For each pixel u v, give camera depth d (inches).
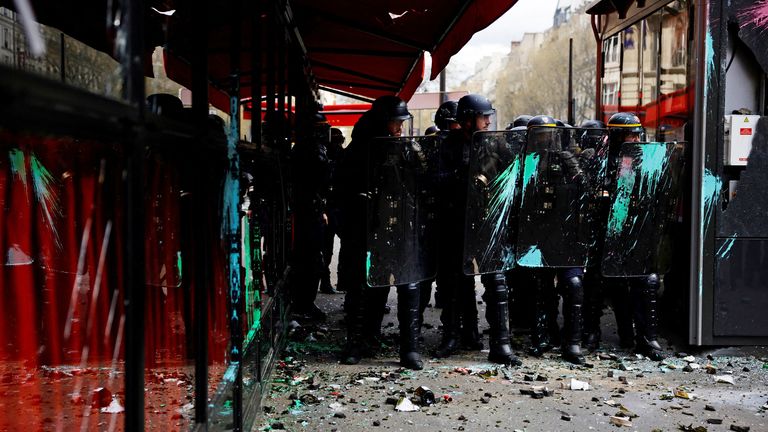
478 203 201.2
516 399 171.6
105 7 145.3
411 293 199.5
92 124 49.4
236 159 124.9
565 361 210.7
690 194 221.1
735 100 220.7
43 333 129.8
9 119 37.1
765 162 217.2
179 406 125.5
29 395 121.3
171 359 152.6
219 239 148.0
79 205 127.6
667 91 249.1
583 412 161.9
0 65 35.0
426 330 257.1
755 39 216.8
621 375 195.3
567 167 205.5
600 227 214.2
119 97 61.4
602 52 344.8
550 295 223.8
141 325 65.3
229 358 127.5
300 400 165.9
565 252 207.2
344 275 266.4
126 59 61.1
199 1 101.0
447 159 208.7
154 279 150.6
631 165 208.1
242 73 338.3
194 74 101.3
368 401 167.9
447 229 211.5
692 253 219.9
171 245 149.3
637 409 165.2
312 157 268.7
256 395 151.0
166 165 142.9
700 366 206.4
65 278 128.3
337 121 697.0
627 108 304.2
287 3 229.6
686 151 213.2
